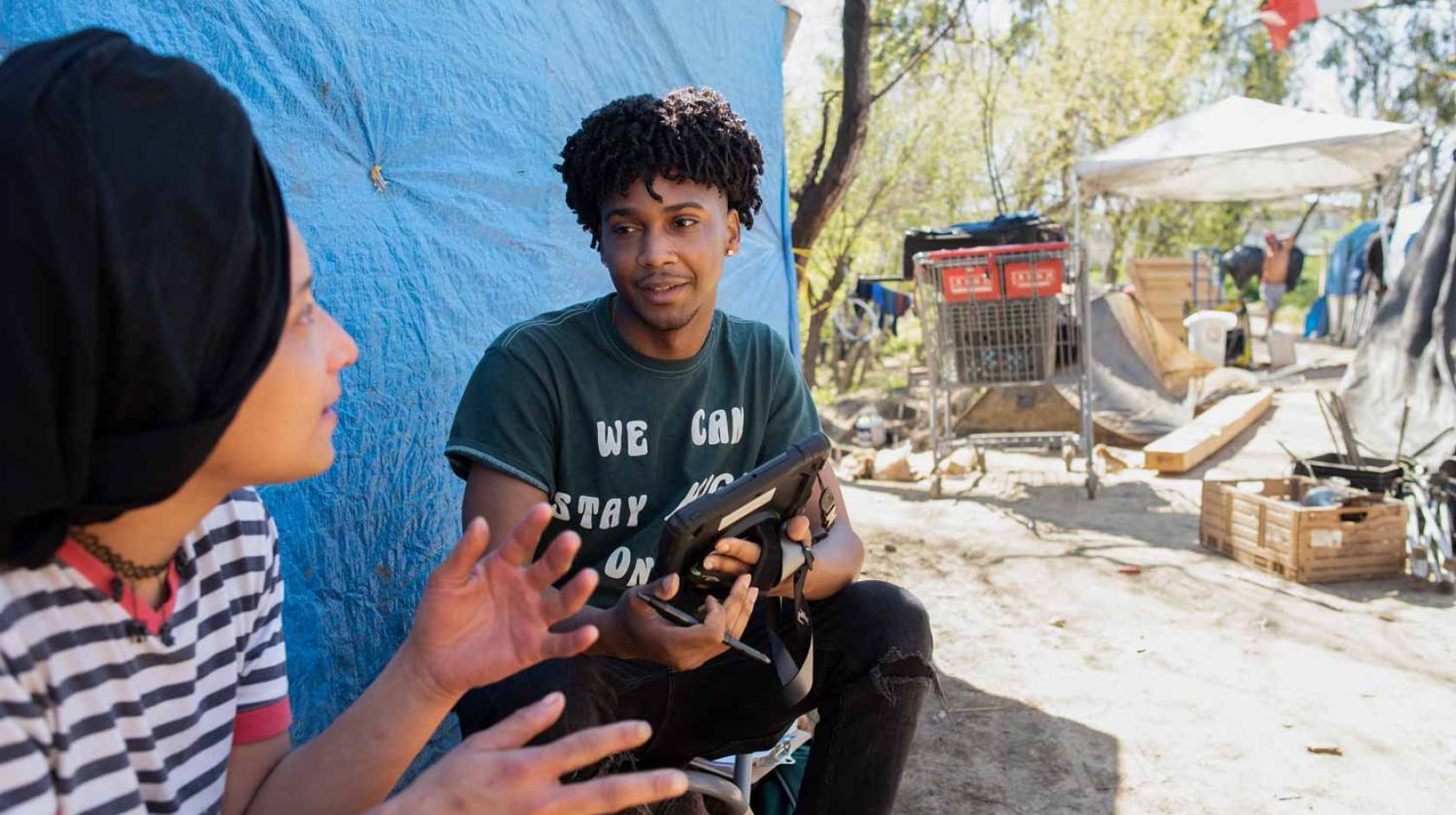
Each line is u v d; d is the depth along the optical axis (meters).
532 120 2.81
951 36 12.57
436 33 2.42
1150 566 4.77
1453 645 3.76
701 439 1.97
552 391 1.84
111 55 0.85
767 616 1.76
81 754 0.94
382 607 2.22
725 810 2.04
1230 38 21.06
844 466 7.26
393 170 2.28
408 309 2.30
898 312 11.06
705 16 3.83
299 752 1.18
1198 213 20.36
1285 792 2.79
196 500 0.98
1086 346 6.27
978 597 4.38
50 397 0.81
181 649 1.04
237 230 0.87
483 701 1.67
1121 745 3.07
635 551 1.94
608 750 1.04
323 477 2.05
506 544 1.12
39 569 0.90
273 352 0.91
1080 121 16.47
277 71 1.97
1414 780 2.84
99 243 0.80
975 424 8.00
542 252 2.86
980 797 2.79
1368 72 23.33
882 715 1.87
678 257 1.83
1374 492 4.82
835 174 7.58
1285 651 3.73
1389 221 12.63
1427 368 5.68
